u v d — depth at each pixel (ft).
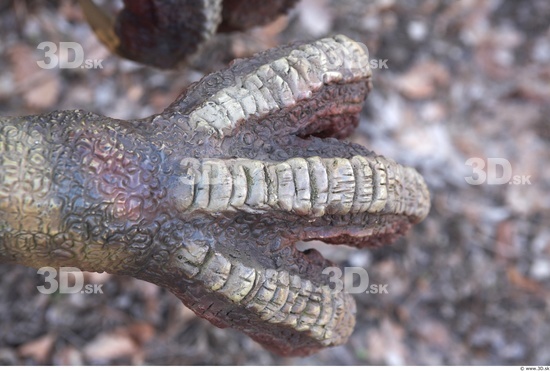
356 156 2.39
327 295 2.45
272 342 2.54
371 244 2.66
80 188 2.21
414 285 5.21
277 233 2.37
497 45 5.90
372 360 4.94
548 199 5.61
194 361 4.65
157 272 2.32
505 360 5.17
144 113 4.95
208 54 4.59
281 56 2.48
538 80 5.88
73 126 2.25
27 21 4.85
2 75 4.74
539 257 5.47
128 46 3.08
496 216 5.49
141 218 2.26
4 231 2.18
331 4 5.46
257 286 2.33
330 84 2.47
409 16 5.73
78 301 4.62
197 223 2.30
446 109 5.60
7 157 2.18
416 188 2.57
